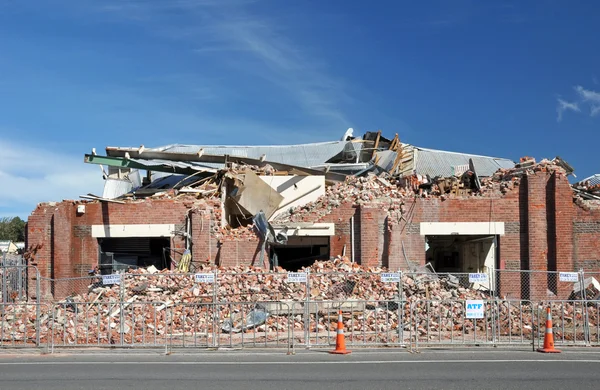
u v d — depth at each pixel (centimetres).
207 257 2319
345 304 1789
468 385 1020
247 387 1005
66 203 2442
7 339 1628
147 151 2762
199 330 1741
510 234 2334
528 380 1063
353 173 3259
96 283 2294
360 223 2319
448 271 2738
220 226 2420
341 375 1110
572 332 1706
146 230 2403
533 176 2333
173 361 1301
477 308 1531
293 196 2589
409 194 2516
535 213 2320
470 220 2336
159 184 3075
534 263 2302
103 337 1627
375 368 1187
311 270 2139
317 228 2364
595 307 1922
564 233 2295
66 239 2428
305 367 1202
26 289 2391
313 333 1691
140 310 1816
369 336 1644
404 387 1002
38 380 1082
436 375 1109
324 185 2611
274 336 1661
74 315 1709
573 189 2488
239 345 1530
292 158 3666
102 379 1086
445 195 2391
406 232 2319
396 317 1783
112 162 2709
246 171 2502
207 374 1127
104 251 2469
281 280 2009
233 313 1809
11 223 6631
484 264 2417
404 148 3209
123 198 2722
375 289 1977
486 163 3591
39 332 1560
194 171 2805
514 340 1584
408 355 1373
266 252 2350
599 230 2308
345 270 2133
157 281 2050
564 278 1642
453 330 1722
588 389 995
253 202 2500
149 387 1012
